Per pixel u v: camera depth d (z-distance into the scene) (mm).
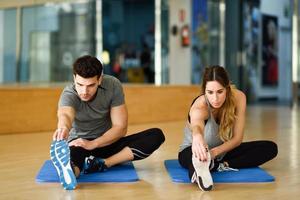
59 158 2982
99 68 3145
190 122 3309
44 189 3014
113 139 3408
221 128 3328
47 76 12273
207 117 3311
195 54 11477
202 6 11656
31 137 5883
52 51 12250
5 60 12273
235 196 2844
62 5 12102
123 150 3502
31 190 2992
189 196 2840
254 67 13570
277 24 14648
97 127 3539
